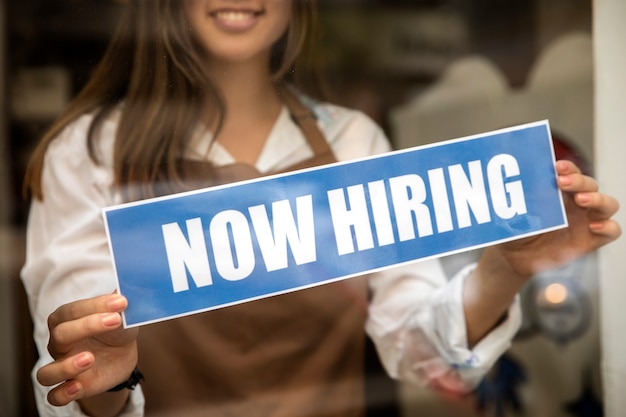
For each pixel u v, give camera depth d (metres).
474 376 1.31
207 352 1.21
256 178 1.18
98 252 1.18
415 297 1.27
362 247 1.21
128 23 1.23
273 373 1.26
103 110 1.23
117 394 1.18
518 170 1.25
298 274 1.19
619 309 1.39
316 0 1.28
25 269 1.18
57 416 1.18
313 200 1.20
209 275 1.16
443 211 1.23
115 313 1.10
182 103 1.23
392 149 1.29
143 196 1.20
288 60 1.27
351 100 1.31
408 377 1.32
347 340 1.28
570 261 1.28
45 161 1.21
